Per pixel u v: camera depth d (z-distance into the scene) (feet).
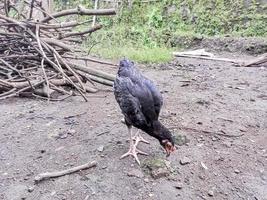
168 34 8.41
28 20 4.24
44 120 3.23
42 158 2.64
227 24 8.25
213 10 8.49
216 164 2.60
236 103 3.79
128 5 9.59
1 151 2.75
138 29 8.93
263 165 2.65
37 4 4.73
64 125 3.10
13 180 2.43
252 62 6.00
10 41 4.12
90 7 10.25
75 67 4.08
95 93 4.01
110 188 2.30
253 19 7.98
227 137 2.97
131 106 2.44
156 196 2.24
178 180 2.39
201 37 7.95
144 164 2.49
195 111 3.46
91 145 2.75
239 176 2.50
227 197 2.31
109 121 3.12
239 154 2.74
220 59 6.54
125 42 8.40
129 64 2.59
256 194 2.36
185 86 4.46
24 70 4.07
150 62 6.09
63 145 2.78
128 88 2.44
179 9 8.93
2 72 4.04
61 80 4.00
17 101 3.78
